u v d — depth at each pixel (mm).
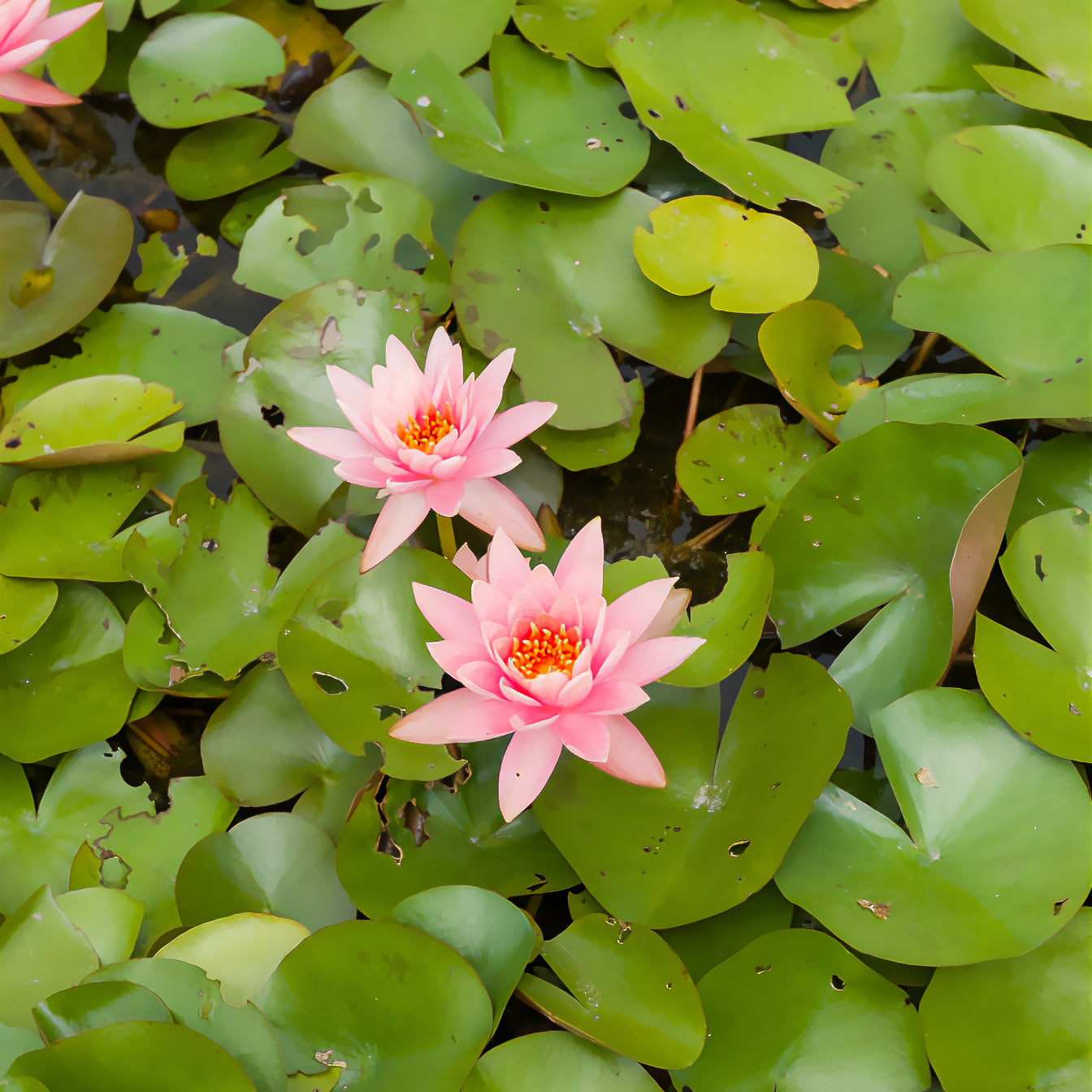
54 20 1440
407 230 1443
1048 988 1254
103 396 1396
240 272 1432
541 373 1394
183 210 1499
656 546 1397
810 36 1521
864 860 1280
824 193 1434
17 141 1517
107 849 1311
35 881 1305
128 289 1468
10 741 1329
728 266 1418
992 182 1441
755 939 1277
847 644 1367
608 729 1241
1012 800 1285
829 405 1405
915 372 1439
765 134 1451
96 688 1345
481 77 1510
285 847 1301
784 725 1301
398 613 1321
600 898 1271
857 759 1338
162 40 1505
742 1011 1260
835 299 1437
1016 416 1354
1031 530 1331
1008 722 1294
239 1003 1251
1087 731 1292
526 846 1301
